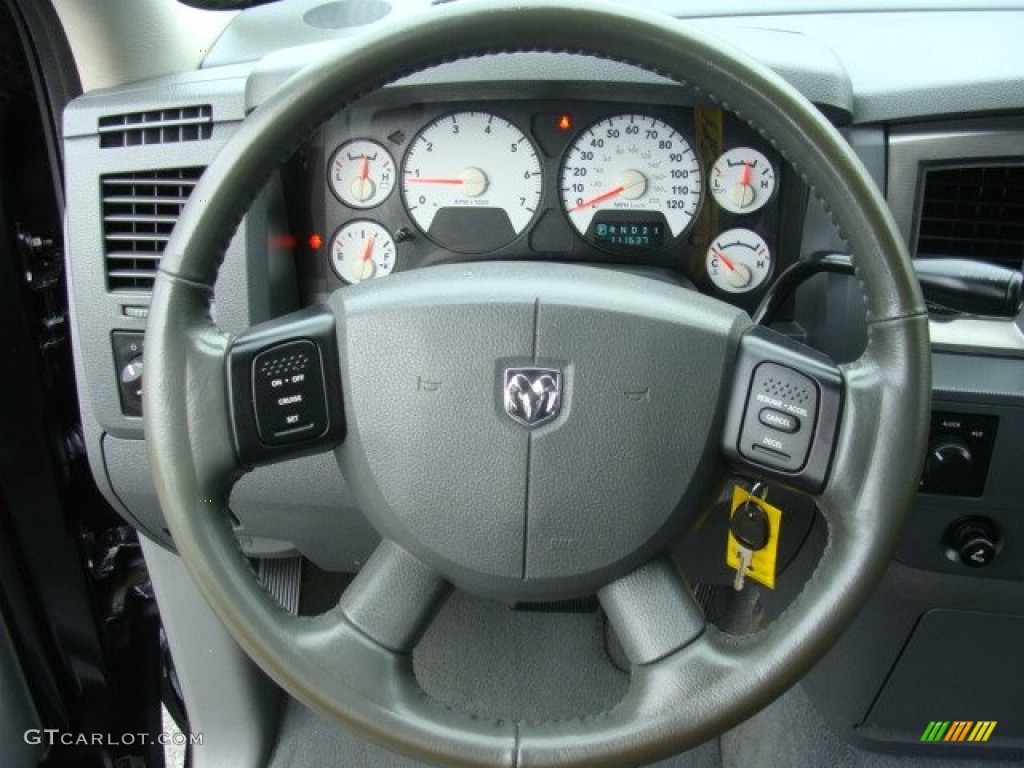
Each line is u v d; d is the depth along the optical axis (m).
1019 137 1.09
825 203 0.77
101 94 1.14
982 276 0.95
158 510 1.28
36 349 1.30
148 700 1.67
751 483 0.95
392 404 0.81
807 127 0.74
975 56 1.12
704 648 0.80
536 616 1.71
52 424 1.36
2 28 1.13
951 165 1.11
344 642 0.82
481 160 1.16
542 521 0.81
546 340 0.80
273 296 1.16
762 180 1.14
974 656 1.35
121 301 1.13
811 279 1.15
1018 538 1.19
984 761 1.50
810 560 1.29
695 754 1.62
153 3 1.15
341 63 0.75
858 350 1.14
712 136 1.13
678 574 0.84
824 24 1.23
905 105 1.10
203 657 1.50
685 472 0.81
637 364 0.80
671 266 1.19
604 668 1.68
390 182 1.17
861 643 1.39
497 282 0.82
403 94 1.12
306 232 1.21
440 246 1.19
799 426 0.78
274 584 1.63
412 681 0.83
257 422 0.80
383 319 0.81
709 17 1.27
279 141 0.77
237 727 1.56
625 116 1.14
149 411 0.77
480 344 0.80
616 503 0.81
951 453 1.13
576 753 0.77
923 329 0.75
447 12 0.74
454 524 0.82
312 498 1.18
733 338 0.81
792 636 0.76
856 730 1.50
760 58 1.08
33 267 1.28
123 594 1.58
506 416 0.80
